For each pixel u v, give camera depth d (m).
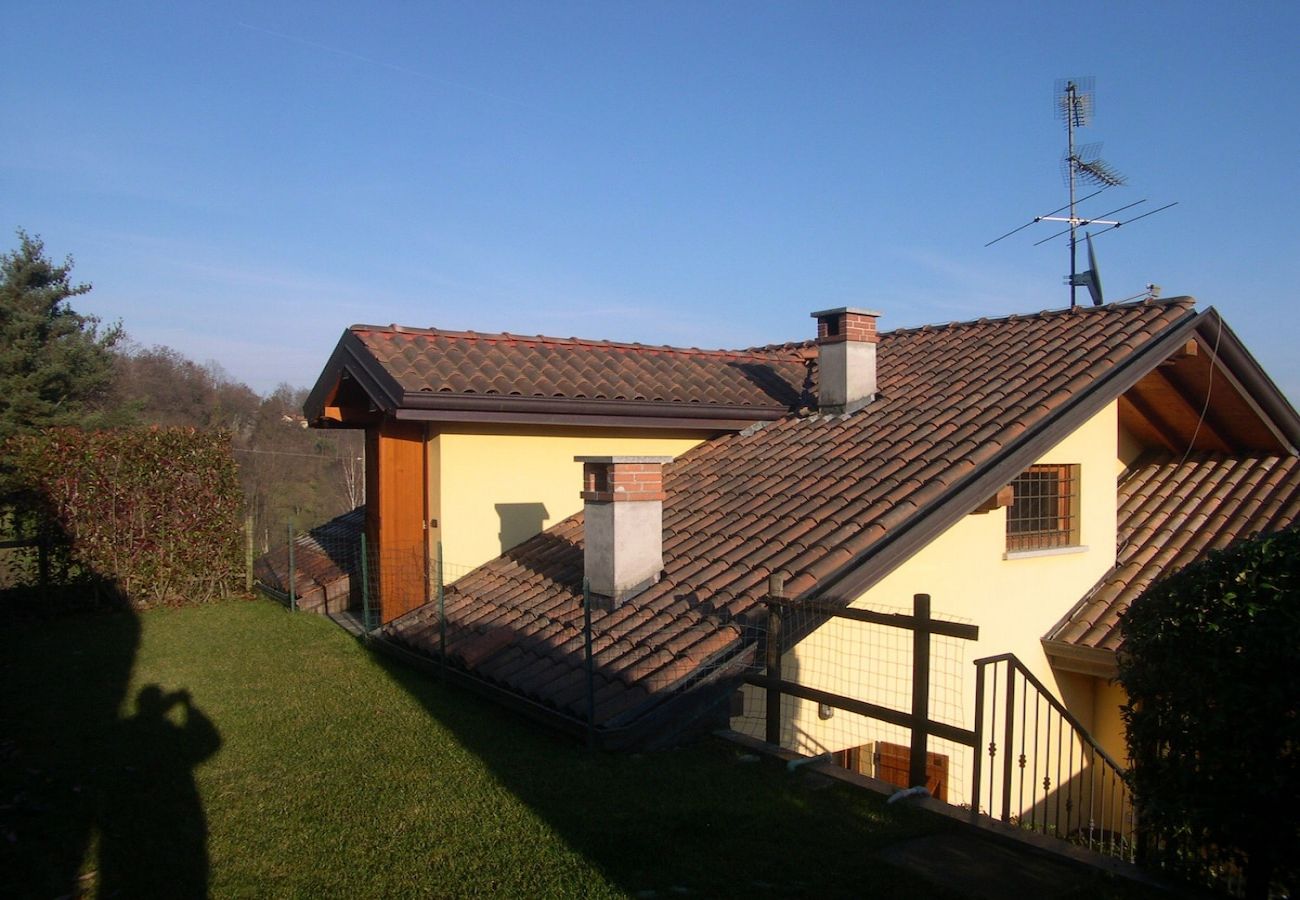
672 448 12.60
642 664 7.23
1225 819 4.14
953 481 8.58
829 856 5.02
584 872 4.85
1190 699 4.27
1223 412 11.77
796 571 7.75
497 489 11.44
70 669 9.75
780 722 7.37
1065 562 10.29
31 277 27.61
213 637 11.27
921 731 6.06
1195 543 10.80
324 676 9.27
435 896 4.66
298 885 4.82
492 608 9.66
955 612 9.14
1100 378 9.79
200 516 13.91
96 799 6.07
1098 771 10.09
